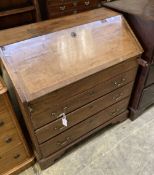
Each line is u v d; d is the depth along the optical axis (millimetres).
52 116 1163
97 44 1231
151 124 1751
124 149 1551
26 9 1760
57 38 1144
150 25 1267
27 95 978
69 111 1234
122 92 1511
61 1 1920
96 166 1444
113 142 1605
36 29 1181
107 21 1319
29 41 1072
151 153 1522
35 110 1050
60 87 1054
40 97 1006
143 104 1729
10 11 1688
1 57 989
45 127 1183
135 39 1359
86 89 1210
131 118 1775
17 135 1227
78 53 1164
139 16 1309
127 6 1479
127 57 1285
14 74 985
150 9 1426
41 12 1921
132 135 1658
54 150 1391
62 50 1131
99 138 1637
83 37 1211
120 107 1625
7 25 1803
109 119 1624
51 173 1409
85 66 1150
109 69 1234
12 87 1083
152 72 1498
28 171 1421
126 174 1395
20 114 1336
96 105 1384
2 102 1028
